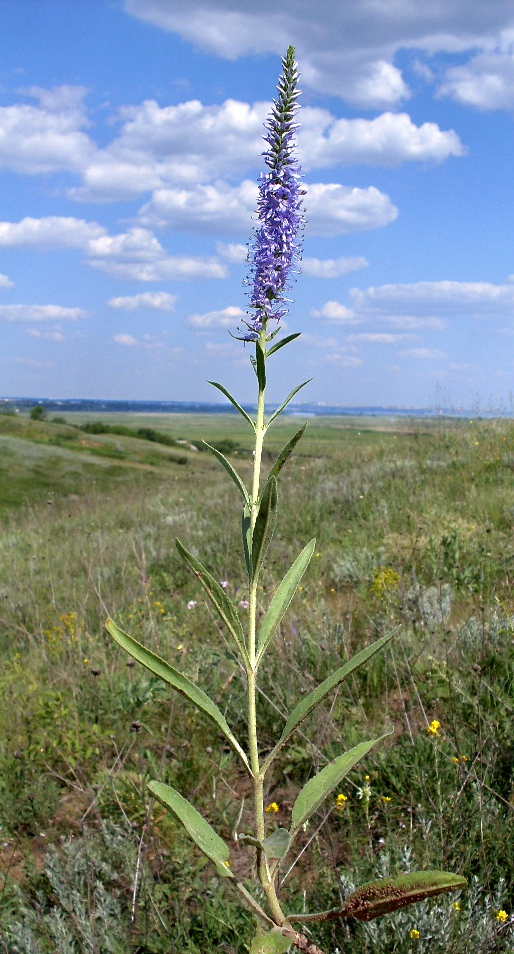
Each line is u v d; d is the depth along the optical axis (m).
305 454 16.02
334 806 3.47
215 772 4.12
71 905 3.00
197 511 12.13
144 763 4.26
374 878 2.98
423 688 4.52
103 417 144.62
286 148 2.35
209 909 3.04
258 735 4.48
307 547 2.25
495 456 11.23
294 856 3.44
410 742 3.95
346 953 2.78
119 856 3.40
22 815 3.88
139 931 3.04
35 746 4.40
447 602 5.71
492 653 4.65
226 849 1.99
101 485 26.27
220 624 6.03
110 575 8.26
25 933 2.88
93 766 4.38
